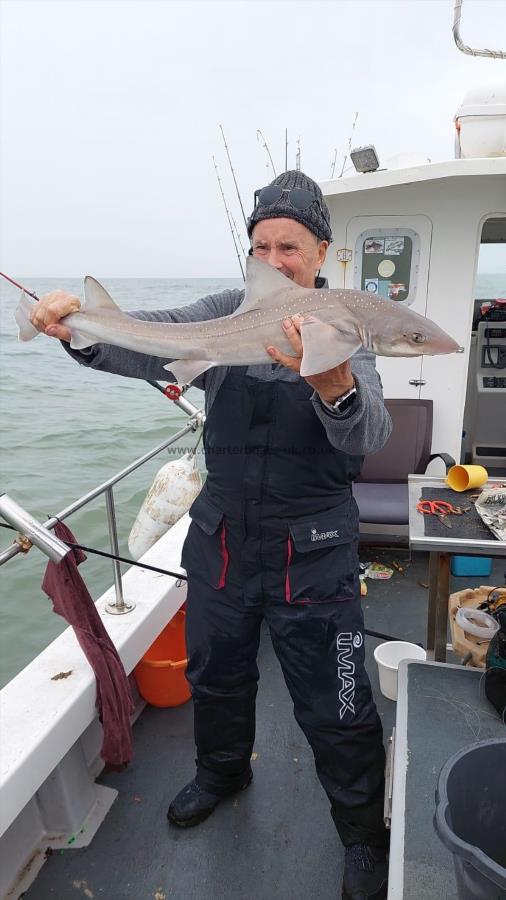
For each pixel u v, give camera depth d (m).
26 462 9.70
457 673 2.28
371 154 3.83
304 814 2.45
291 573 1.90
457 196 4.20
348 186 3.96
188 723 2.96
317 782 2.61
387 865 2.06
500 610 2.35
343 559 1.93
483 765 1.55
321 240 1.86
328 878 2.19
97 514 7.48
